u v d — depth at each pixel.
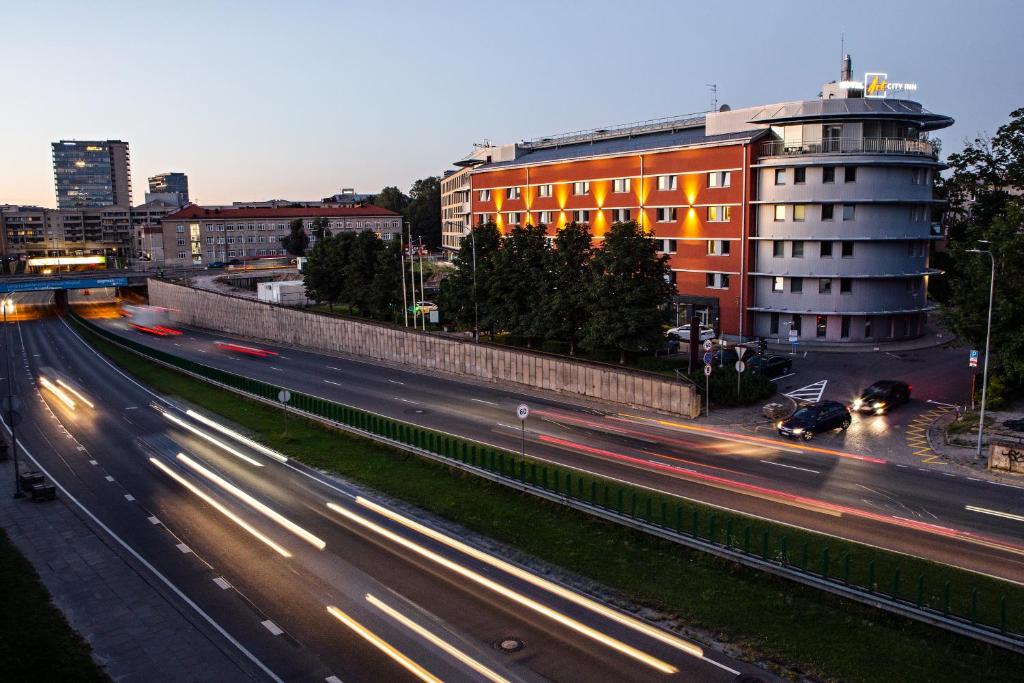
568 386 52.09
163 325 109.31
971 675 18.14
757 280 67.25
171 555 26.23
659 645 19.78
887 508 28.77
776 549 24.92
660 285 53.88
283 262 161.38
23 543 27.50
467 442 39.75
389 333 69.50
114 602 22.72
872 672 18.34
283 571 24.75
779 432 39.56
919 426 40.62
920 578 20.52
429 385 57.59
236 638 20.48
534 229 65.50
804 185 62.66
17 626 20.80
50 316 119.44
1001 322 39.94
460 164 123.44
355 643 20.08
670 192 72.56
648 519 26.97
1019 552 24.48
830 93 66.44
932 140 65.94
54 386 61.75
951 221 75.25
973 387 43.47
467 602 22.36
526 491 31.62
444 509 30.45
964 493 30.33
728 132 69.19
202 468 36.97
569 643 19.89
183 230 166.62
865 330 64.69
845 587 21.77
